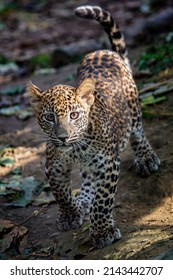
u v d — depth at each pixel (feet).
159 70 49.98
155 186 37.22
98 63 37.04
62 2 98.89
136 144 38.40
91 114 31.58
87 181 36.94
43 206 38.37
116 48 40.37
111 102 34.65
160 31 65.92
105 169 31.96
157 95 45.91
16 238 34.42
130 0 92.27
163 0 86.53
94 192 33.32
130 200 36.50
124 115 35.83
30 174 42.39
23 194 39.81
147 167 38.17
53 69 66.33
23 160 44.32
